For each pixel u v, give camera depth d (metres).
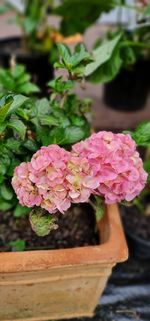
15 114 0.89
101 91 2.06
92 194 0.89
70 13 1.47
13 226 1.11
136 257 1.29
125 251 0.89
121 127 1.82
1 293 0.94
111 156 0.80
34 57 1.70
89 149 0.81
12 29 2.18
